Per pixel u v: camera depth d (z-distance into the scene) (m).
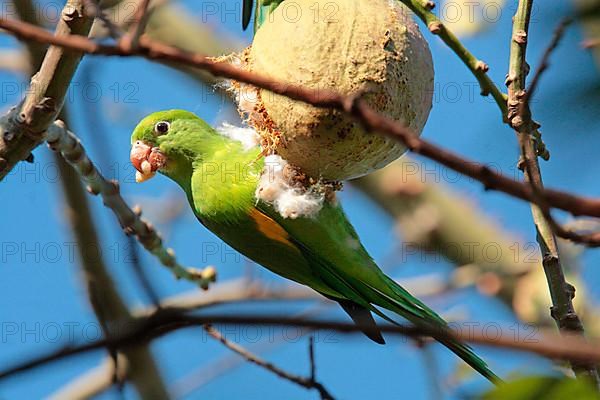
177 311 5.02
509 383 4.30
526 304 13.80
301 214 9.55
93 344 4.53
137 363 13.34
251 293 14.12
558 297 7.68
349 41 8.43
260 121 9.05
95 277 13.08
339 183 9.69
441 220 16.28
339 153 8.76
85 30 8.31
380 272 10.18
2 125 8.70
